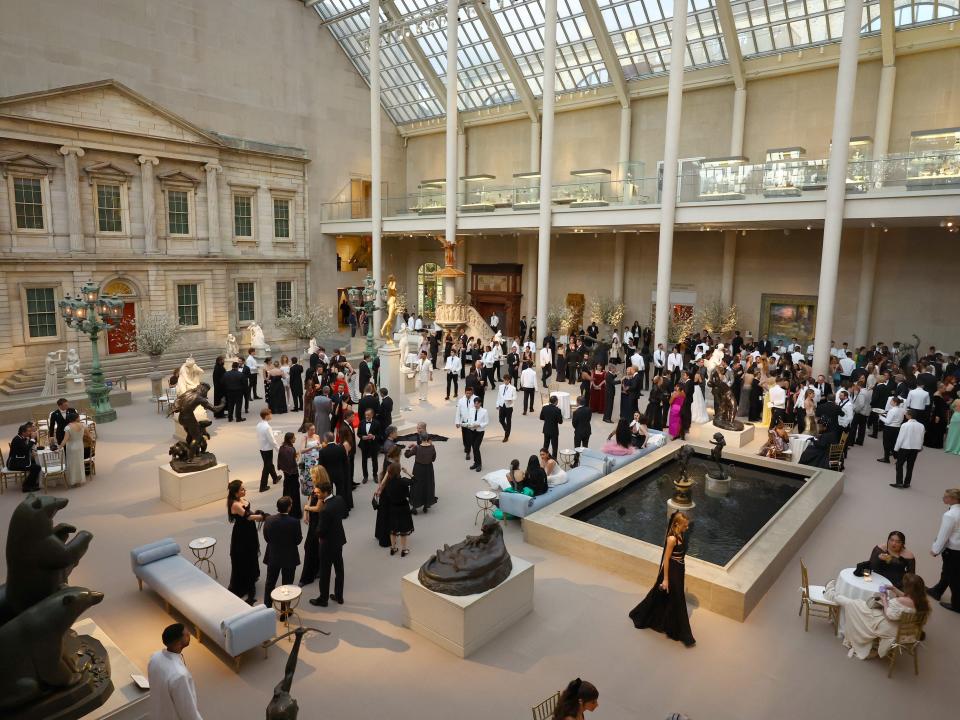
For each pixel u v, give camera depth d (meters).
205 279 28.34
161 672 5.11
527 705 6.21
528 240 35.16
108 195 25.05
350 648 7.11
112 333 25.50
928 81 22.83
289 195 32.66
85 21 25.12
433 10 30.53
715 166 21.91
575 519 10.11
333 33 34.62
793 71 25.64
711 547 9.72
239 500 7.89
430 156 38.72
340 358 18.80
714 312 27.72
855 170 19.08
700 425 16.06
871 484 12.96
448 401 20.09
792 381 17.94
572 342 23.44
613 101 30.83
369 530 10.26
